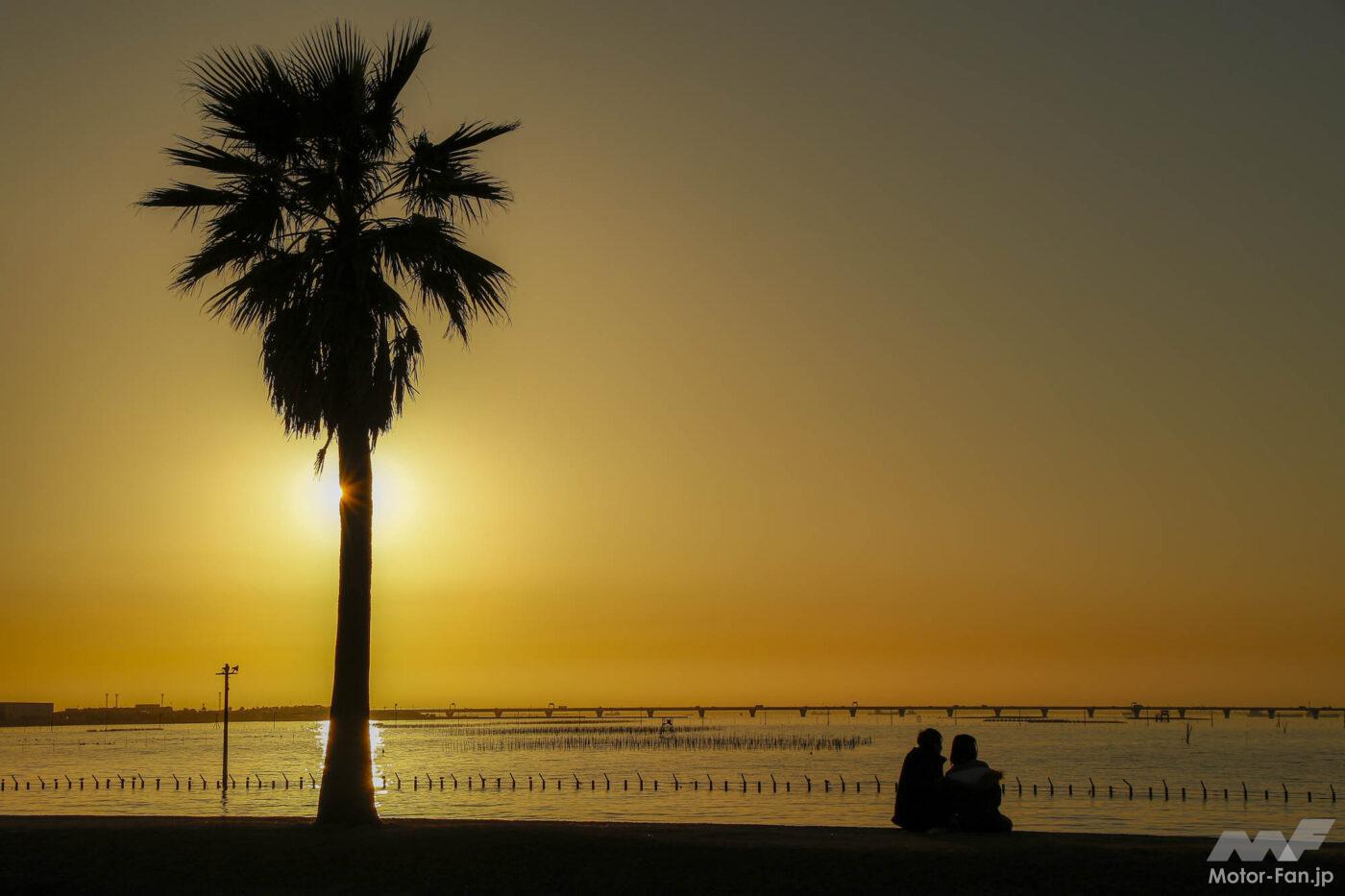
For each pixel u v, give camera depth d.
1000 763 160.25
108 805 79.88
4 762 164.25
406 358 29.81
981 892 18.59
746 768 147.00
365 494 29.23
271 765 152.50
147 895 20.09
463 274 30.03
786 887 19.19
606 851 22.30
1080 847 22.11
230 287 29.17
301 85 29.64
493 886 19.95
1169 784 116.12
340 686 28.42
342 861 21.95
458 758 181.75
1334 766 148.62
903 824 25.52
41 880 20.97
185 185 29.72
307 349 28.81
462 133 30.88
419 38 30.34
